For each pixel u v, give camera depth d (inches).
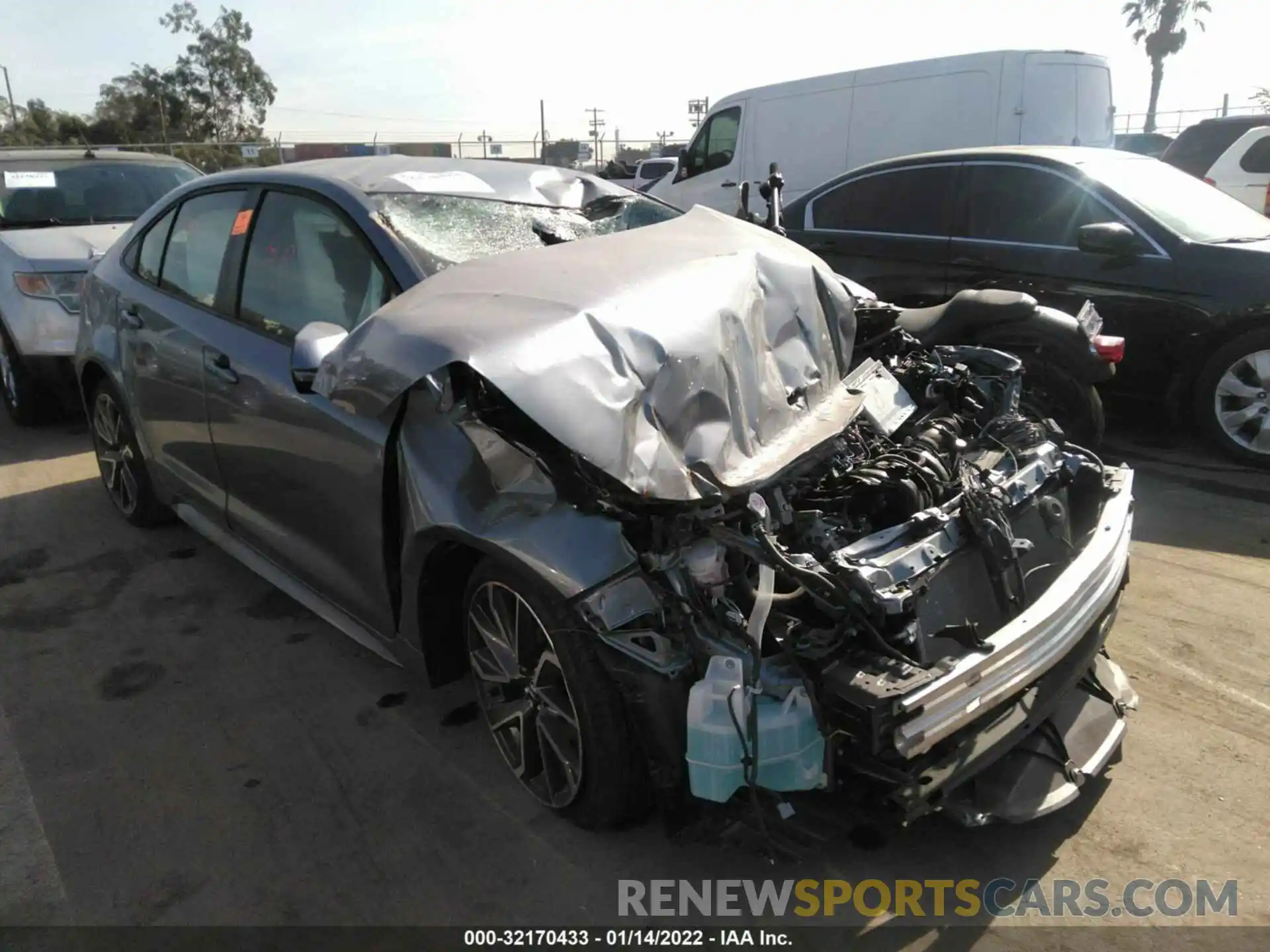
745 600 94.2
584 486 97.3
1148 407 226.7
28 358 255.6
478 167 151.8
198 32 1675.7
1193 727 122.2
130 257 181.5
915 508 105.8
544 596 96.7
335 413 118.6
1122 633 145.6
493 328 94.7
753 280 117.5
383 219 127.2
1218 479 211.6
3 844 108.0
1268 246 214.4
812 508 108.5
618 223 149.4
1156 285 215.3
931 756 90.0
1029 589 110.4
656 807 103.7
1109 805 108.8
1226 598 155.2
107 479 202.5
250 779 118.3
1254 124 448.1
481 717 130.0
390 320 101.0
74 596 168.2
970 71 363.9
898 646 89.8
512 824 109.0
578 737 99.8
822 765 87.0
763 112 428.8
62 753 124.5
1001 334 167.2
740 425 103.3
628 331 97.9
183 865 104.3
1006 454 118.3
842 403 119.6
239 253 147.3
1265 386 210.7
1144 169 238.1
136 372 169.3
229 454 145.5
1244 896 95.3
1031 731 98.2
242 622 158.2
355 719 130.6
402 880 101.3
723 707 84.9
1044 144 362.6
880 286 260.2
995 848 103.1
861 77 392.8
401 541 113.2
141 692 138.3
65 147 322.7
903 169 256.7
